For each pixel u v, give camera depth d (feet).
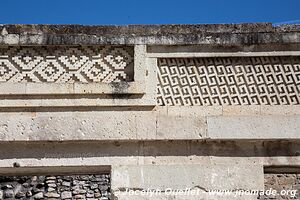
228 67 22.71
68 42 22.50
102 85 22.03
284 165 22.06
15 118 21.91
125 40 22.49
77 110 22.12
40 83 22.06
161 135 21.81
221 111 22.22
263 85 22.56
